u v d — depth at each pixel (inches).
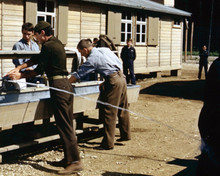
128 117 280.4
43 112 222.2
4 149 210.1
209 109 112.2
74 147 207.5
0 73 462.3
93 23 617.9
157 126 339.6
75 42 585.0
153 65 788.6
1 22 465.4
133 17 716.0
